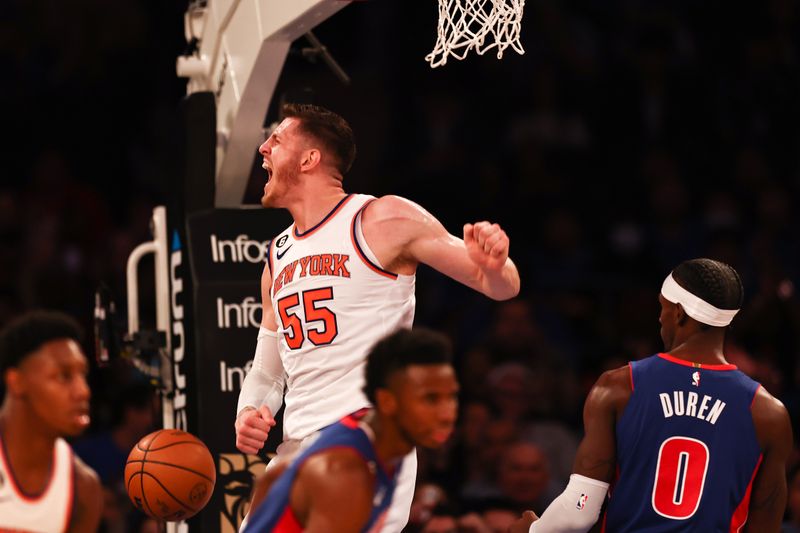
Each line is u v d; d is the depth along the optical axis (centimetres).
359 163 1625
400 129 1647
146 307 1323
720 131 1600
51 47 1659
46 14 1662
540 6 1670
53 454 513
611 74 1636
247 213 731
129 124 1636
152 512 617
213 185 732
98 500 526
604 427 558
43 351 491
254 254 726
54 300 1302
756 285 1385
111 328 751
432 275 1361
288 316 581
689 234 1458
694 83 1634
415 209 571
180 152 737
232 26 721
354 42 1712
